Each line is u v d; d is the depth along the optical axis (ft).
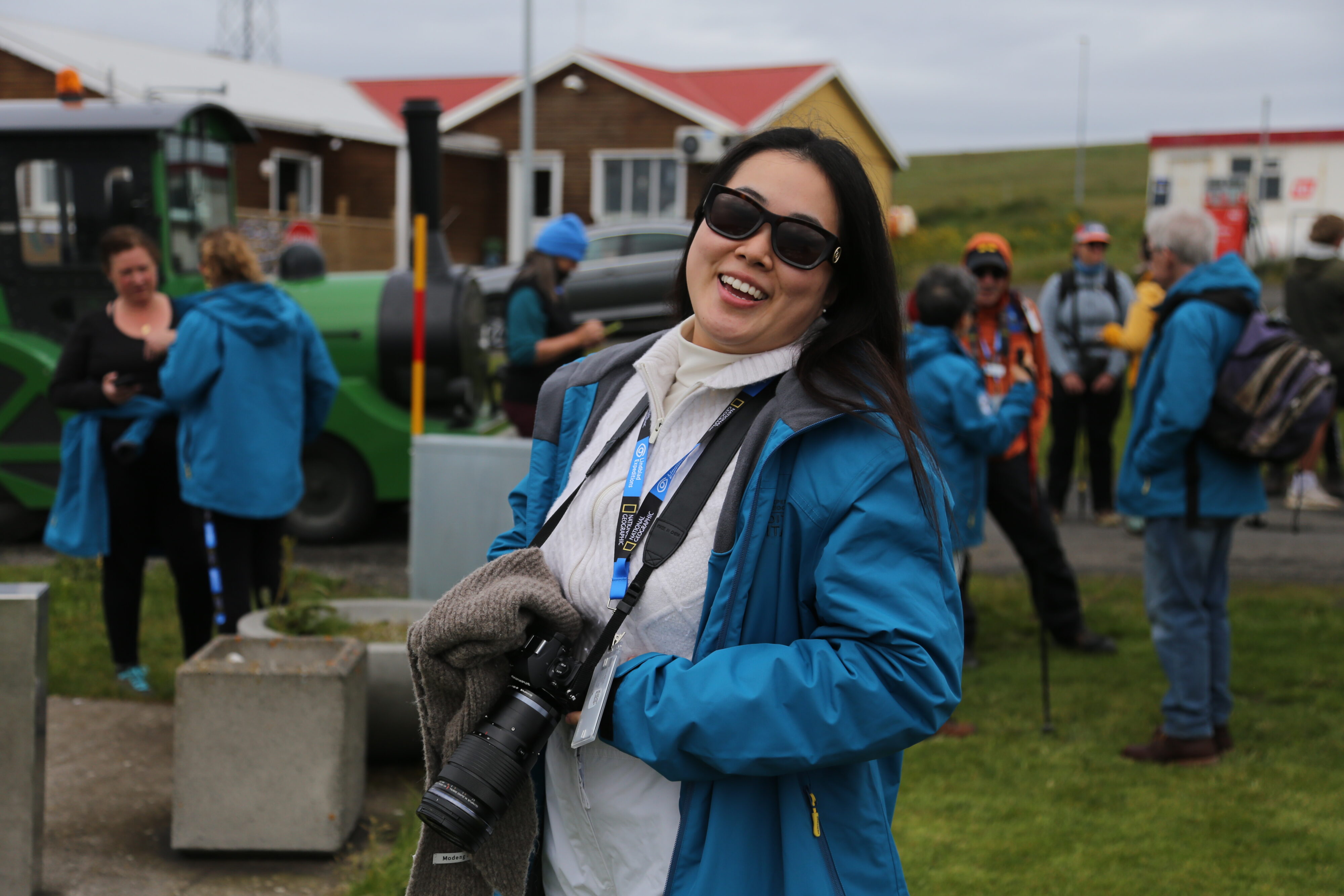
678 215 83.87
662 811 5.64
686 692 5.27
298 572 21.75
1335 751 15.23
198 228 26.78
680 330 6.21
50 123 24.95
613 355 6.56
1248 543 26.86
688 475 5.74
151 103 26.84
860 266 5.82
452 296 25.35
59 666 17.43
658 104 83.66
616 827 5.75
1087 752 15.12
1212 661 15.03
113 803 12.98
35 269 25.38
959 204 159.33
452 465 15.14
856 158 5.82
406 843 11.85
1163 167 97.91
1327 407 13.70
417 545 15.30
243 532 15.65
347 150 81.15
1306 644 19.51
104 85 69.77
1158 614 14.79
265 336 15.26
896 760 6.09
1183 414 13.74
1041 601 15.93
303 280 26.27
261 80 82.89
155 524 16.39
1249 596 22.29
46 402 25.11
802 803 5.47
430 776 5.76
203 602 16.49
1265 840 12.62
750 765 5.20
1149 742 15.46
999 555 26.55
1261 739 15.65
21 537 26.66
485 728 5.57
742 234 5.67
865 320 5.81
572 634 5.73
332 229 72.08
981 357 18.66
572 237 22.47
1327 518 29.63
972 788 14.03
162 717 15.67
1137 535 27.35
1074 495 32.73
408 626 14.75
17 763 10.55
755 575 5.48
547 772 6.09
